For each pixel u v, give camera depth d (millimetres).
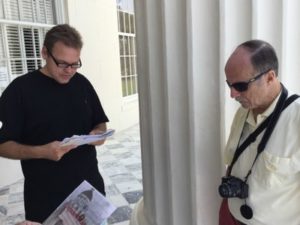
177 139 1688
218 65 1464
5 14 4668
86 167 1927
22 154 1669
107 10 7117
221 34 1427
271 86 1129
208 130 1537
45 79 1784
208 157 1562
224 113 1505
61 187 1845
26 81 1745
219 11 1417
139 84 2045
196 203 1613
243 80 1106
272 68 1111
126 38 8266
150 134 1967
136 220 2311
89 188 1569
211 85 1498
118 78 7656
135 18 1982
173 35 1593
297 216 1178
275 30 1396
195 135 1547
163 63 1709
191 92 1518
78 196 1543
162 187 1943
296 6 1400
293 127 1086
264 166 1147
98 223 1416
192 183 1616
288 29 1403
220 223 1460
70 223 1447
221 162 1542
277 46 1399
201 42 1476
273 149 1124
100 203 1480
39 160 1783
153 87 1819
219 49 1444
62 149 1652
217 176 1569
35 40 5250
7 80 4762
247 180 1230
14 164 4637
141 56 1976
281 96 1144
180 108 1646
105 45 7078
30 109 1734
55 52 1669
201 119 1531
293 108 1103
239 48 1135
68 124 1843
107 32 7145
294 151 1082
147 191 2182
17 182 4645
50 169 1808
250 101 1146
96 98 2068
